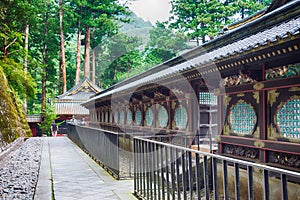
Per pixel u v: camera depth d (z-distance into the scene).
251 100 7.79
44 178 8.07
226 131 8.81
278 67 6.91
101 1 42.50
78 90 36.44
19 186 7.09
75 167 9.81
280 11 7.48
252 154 7.79
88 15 42.53
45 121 33.19
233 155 8.48
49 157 12.26
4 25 22.80
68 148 15.76
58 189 6.88
